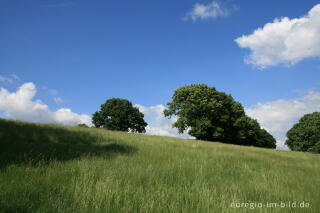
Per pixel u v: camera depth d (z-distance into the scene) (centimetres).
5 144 696
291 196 455
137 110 6531
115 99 6300
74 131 1298
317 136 5162
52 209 291
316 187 564
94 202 319
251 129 4925
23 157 552
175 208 330
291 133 5675
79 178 430
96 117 6091
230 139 4659
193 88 4116
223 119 4156
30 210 287
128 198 353
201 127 3766
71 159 620
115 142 1187
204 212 331
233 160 951
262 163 946
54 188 361
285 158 1376
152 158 768
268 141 7381
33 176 414
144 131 6575
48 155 629
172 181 498
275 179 597
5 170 434
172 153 967
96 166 543
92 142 1110
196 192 424
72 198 334
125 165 589
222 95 4509
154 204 339
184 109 4000
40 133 1005
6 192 323
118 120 5903
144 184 452
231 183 538
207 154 1065
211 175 613
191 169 641
